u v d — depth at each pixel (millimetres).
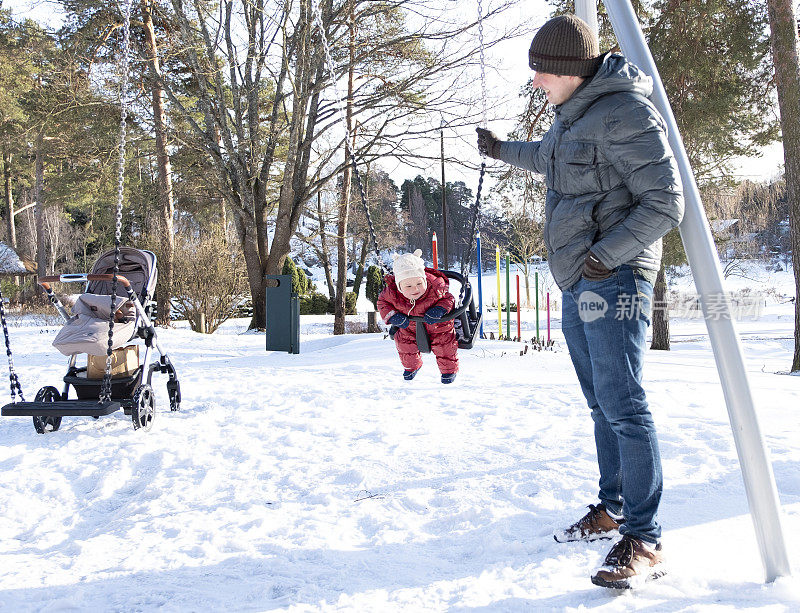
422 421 6602
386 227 46281
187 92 25359
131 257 7617
